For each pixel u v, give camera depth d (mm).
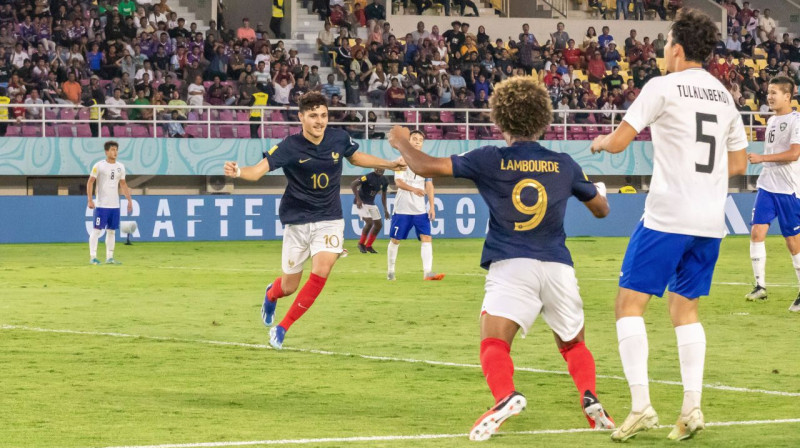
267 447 5719
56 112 30203
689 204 6035
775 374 8312
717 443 5832
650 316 12203
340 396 7434
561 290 5992
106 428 6258
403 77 34219
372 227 24312
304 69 32906
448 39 35719
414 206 17000
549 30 39844
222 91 31938
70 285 16266
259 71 33312
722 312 12602
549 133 33875
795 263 13258
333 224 9859
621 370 8570
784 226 13375
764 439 5922
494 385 5832
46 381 8023
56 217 28000
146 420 6523
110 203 20672
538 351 9547
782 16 43094
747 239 28797
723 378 8133
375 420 6555
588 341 10258
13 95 29828
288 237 9938
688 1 41094
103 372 8453
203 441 5879
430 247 17234
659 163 6137
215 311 12828
